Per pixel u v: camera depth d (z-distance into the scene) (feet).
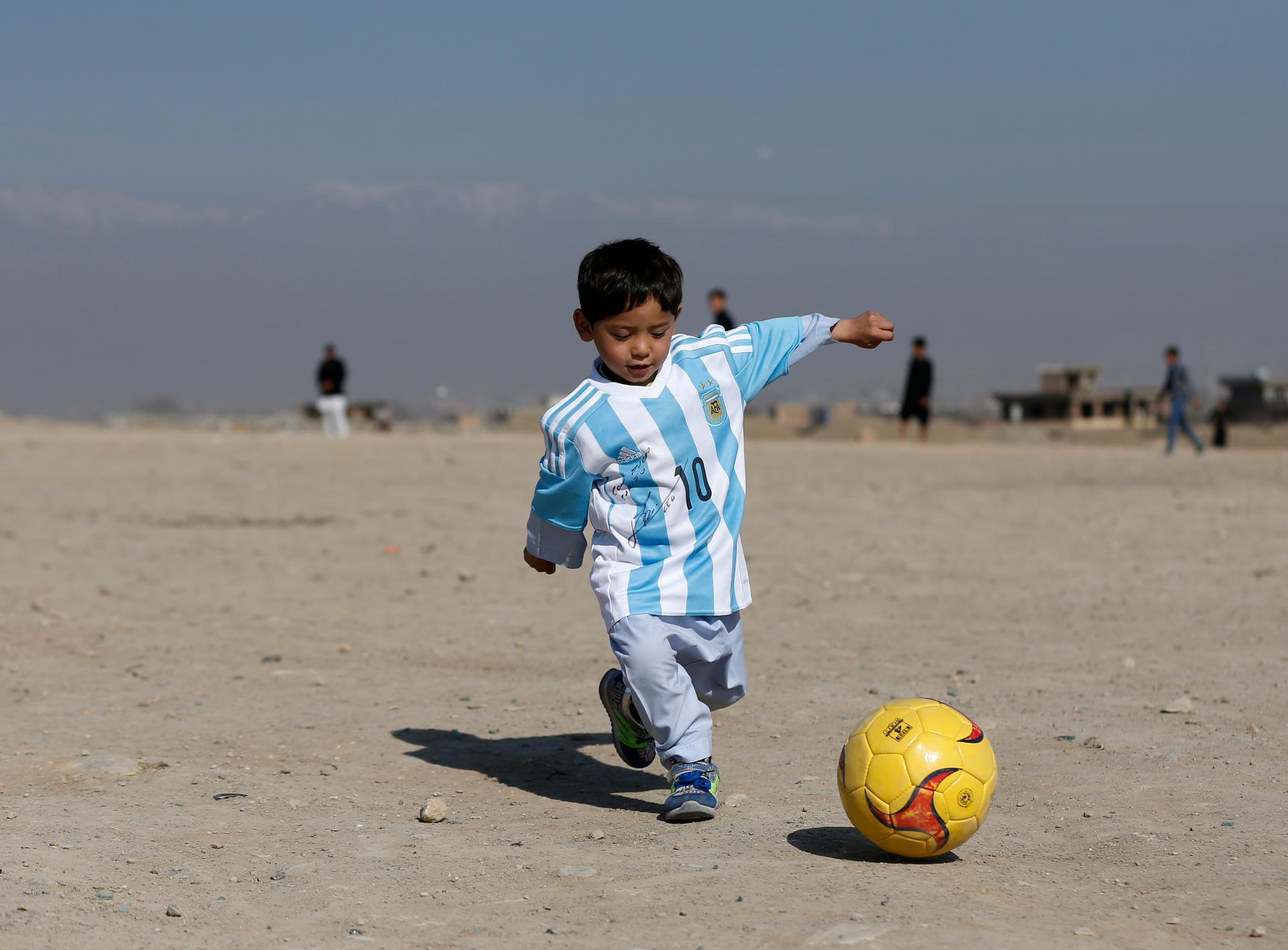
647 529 15.20
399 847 14.35
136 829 15.03
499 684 24.13
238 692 23.40
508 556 41.96
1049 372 293.02
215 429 147.23
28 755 18.75
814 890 12.49
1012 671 24.04
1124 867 13.12
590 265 14.78
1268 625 28.19
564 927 11.66
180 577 37.52
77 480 65.26
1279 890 12.25
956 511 53.26
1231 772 16.80
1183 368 85.81
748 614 31.12
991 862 13.41
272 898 12.60
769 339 15.92
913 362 100.22
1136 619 29.50
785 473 70.69
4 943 11.29
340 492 60.39
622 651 15.26
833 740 19.39
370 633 29.12
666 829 15.08
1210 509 52.11
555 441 15.29
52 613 31.48
